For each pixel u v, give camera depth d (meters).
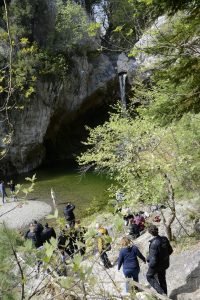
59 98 32.59
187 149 10.23
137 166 10.21
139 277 8.87
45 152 34.84
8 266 2.88
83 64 32.78
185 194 11.05
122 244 5.80
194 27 5.40
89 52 33.56
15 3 28.27
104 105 37.94
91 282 3.15
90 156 12.05
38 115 30.81
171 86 6.15
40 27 30.56
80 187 25.27
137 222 11.76
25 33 28.59
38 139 31.47
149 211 13.66
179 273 8.38
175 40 5.60
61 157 37.03
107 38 30.41
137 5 5.43
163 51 5.64
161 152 10.92
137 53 5.65
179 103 6.07
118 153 11.83
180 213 11.47
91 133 12.84
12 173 31.02
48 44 30.23
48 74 30.61
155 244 7.08
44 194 24.02
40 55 28.98
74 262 2.78
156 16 5.57
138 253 7.39
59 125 35.53
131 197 10.41
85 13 32.41
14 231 3.11
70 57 31.73
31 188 4.05
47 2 30.55
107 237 3.17
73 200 22.27
